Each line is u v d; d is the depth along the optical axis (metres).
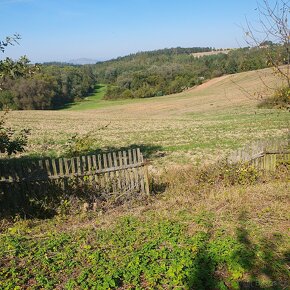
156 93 104.75
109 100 107.31
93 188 10.13
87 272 5.74
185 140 26.41
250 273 5.70
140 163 10.54
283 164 12.22
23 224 8.70
